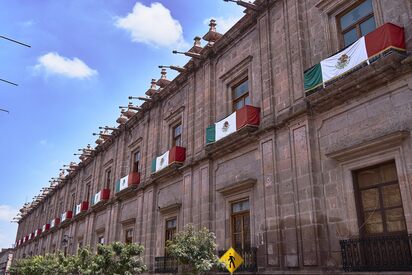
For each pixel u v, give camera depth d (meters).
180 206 18.08
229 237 14.62
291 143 12.33
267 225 12.63
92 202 29.64
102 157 30.56
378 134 9.96
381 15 10.67
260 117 14.18
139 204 21.81
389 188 9.72
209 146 16.08
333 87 10.88
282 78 13.48
